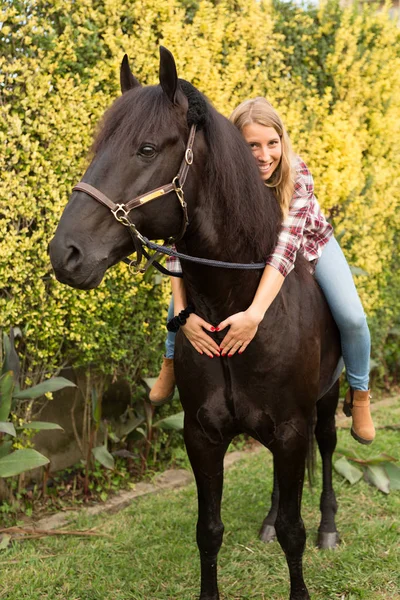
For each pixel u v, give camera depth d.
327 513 2.95
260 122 2.16
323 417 3.02
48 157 3.25
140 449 4.02
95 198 1.62
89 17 3.36
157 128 1.65
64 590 2.56
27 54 3.09
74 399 3.76
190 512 3.30
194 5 3.93
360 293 5.23
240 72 4.14
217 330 1.97
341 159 4.83
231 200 1.83
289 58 4.66
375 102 5.33
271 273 1.96
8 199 3.07
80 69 3.35
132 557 2.82
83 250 1.59
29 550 2.88
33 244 3.25
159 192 1.66
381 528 3.01
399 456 4.09
